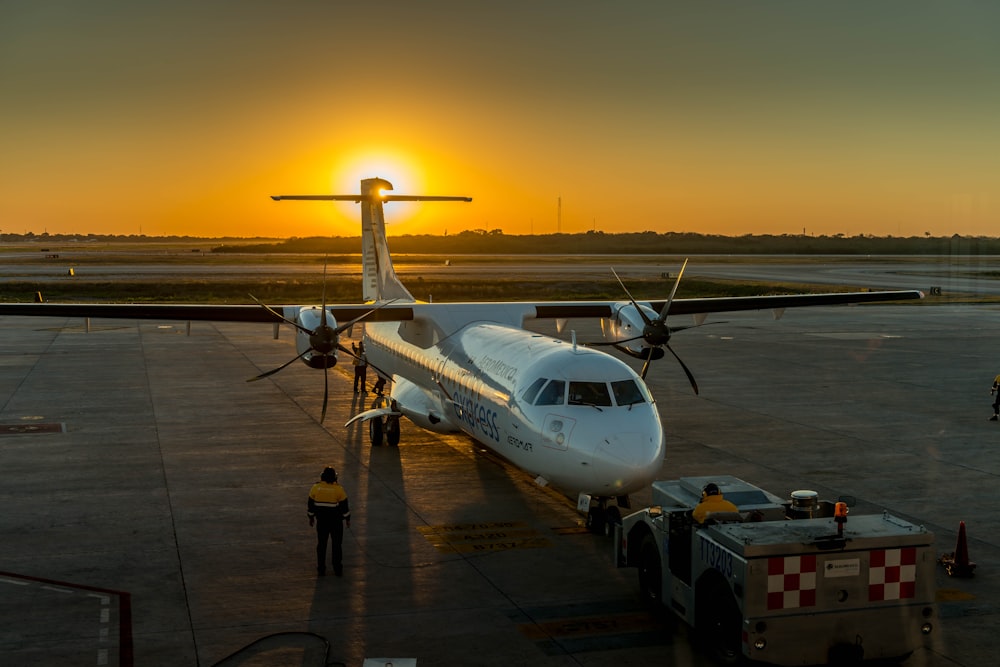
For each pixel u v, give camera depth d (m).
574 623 10.72
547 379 14.16
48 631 10.33
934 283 87.00
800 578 9.09
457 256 199.25
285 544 13.58
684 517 10.62
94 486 16.83
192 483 17.11
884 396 27.16
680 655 9.83
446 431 18.89
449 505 15.77
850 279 93.56
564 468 13.33
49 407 25.02
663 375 31.72
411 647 10.01
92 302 69.81
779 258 177.12
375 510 15.45
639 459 12.75
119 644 9.99
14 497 16.05
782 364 34.53
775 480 17.19
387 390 28.70
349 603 11.28
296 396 27.38
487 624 10.66
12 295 75.44
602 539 13.95
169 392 27.83
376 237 26.97
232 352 38.12
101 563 12.67
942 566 12.62
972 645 10.08
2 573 12.23
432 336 20.47
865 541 9.22
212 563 12.71
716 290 78.69
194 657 9.70
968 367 33.59
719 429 22.22
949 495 16.16
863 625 9.28
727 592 9.49
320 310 20.27
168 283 90.88
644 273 114.50
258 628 10.48
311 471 18.14
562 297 75.62
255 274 114.25
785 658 9.12
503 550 13.39
